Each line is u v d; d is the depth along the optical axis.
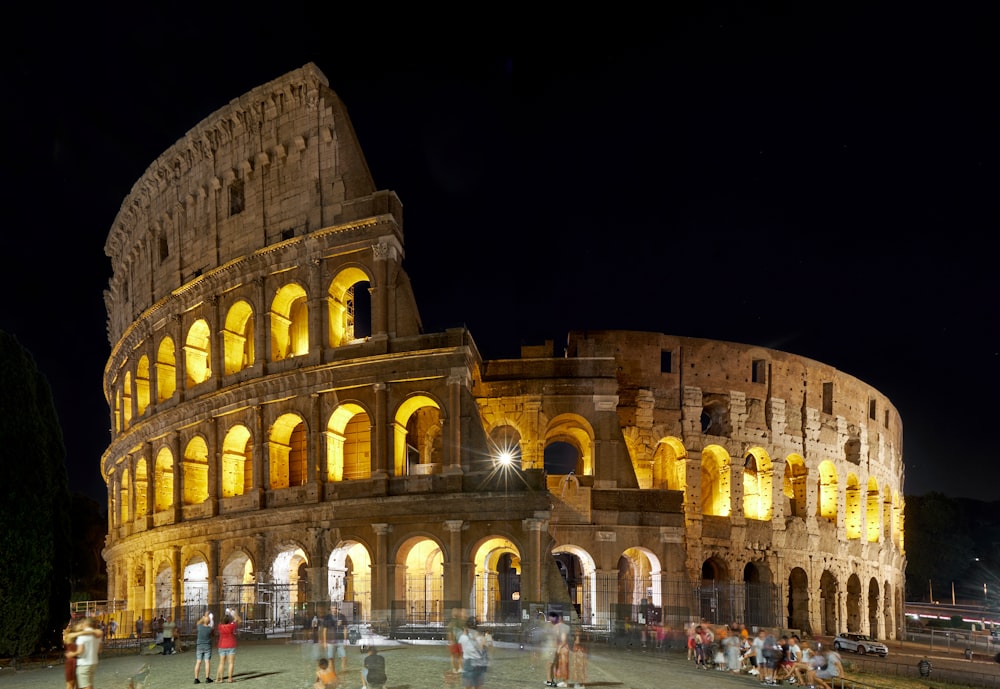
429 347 60.97
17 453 53.53
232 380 69.38
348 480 62.31
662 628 57.75
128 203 85.81
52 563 55.09
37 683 40.16
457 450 59.22
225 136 73.00
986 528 173.62
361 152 66.44
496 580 74.88
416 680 36.38
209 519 67.19
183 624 62.59
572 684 37.19
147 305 81.50
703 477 86.06
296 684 35.09
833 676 40.72
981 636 111.38
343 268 64.81
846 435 91.25
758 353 83.94
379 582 58.78
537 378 70.81
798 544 82.81
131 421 82.75
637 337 78.75
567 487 66.44
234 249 71.31
